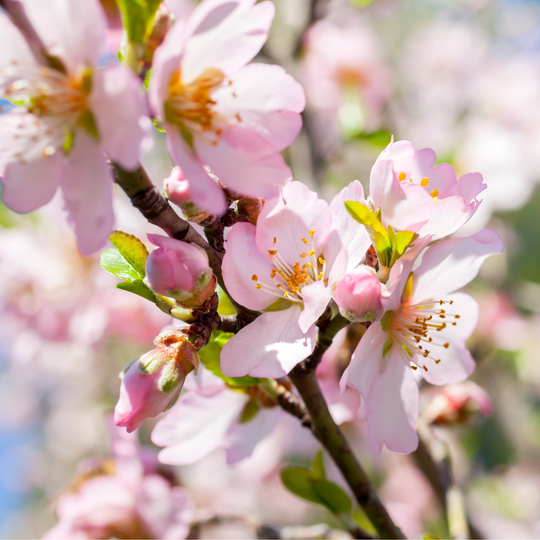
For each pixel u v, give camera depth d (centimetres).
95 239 22
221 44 24
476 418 32
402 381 26
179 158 23
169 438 28
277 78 24
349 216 25
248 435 29
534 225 89
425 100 80
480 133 66
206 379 28
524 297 63
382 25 94
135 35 23
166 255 24
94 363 81
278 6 58
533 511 68
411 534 54
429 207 25
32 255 47
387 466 61
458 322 28
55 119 23
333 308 27
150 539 31
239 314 25
